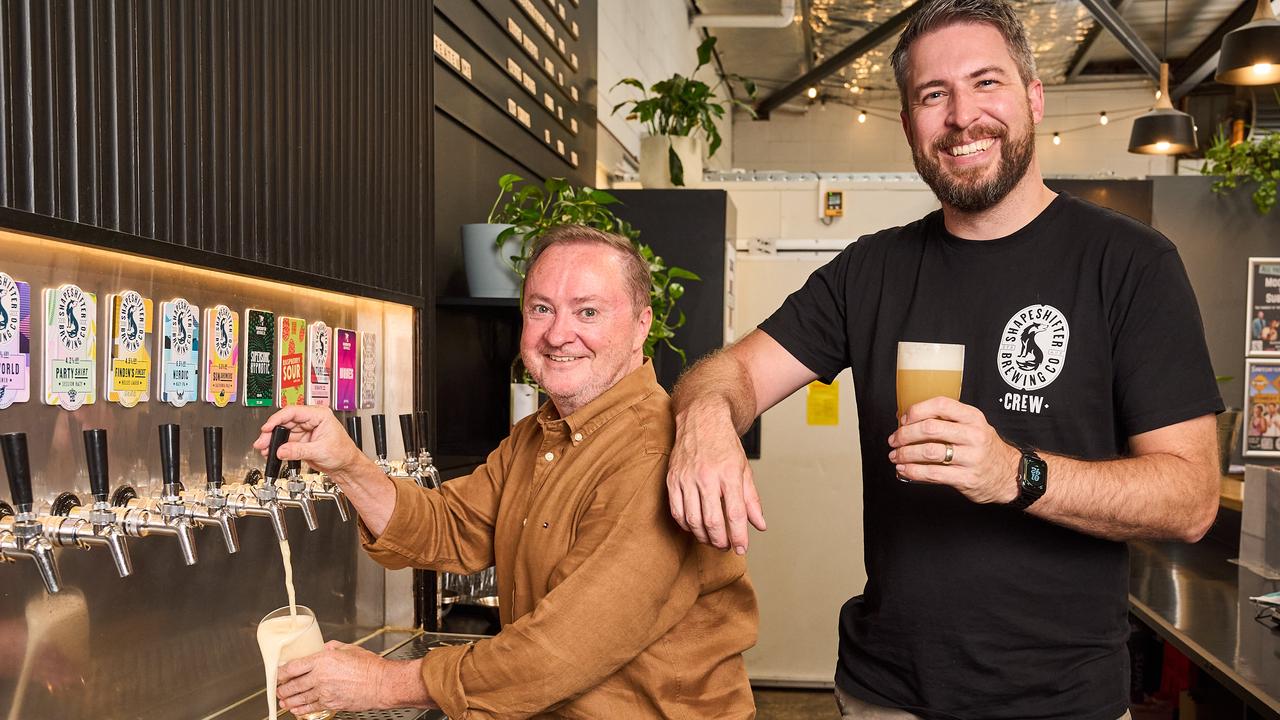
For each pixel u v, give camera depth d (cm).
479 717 132
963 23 152
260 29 179
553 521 148
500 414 320
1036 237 156
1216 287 485
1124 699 153
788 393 181
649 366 157
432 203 247
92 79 140
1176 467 133
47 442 140
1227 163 484
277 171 183
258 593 188
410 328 236
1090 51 1095
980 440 112
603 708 141
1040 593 150
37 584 140
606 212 289
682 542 141
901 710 160
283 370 190
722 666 154
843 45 1060
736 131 1324
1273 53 447
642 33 600
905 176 484
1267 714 185
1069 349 151
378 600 229
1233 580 298
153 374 159
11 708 136
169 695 166
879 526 165
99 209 141
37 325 138
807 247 475
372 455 222
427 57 247
